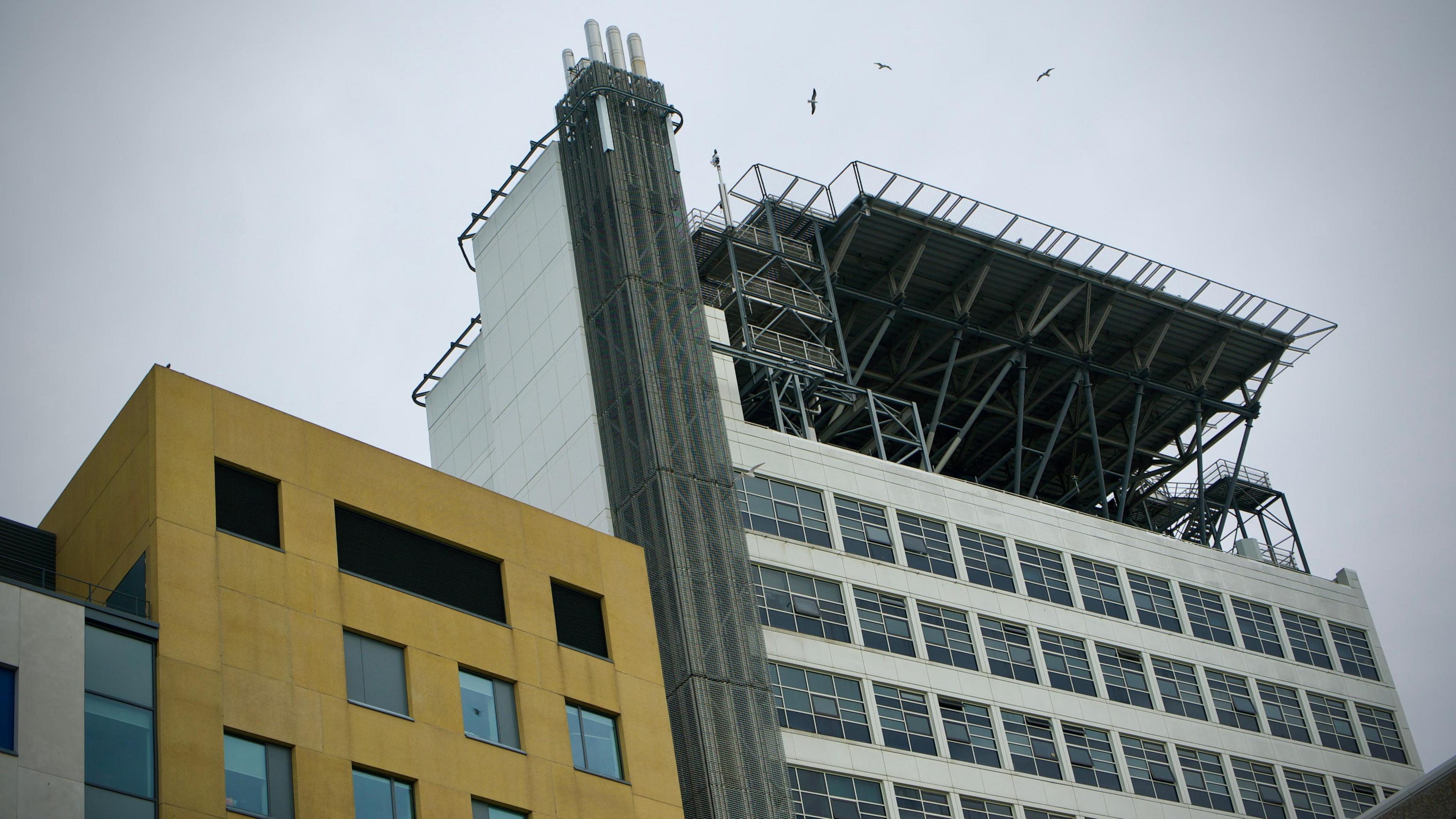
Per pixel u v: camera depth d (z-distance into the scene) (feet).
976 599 249.34
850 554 239.71
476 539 160.35
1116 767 246.27
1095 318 314.14
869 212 287.28
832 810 212.02
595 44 273.54
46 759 119.75
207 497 141.08
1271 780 263.70
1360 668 291.99
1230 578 287.07
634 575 173.68
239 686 133.39
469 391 265.95
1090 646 257.75
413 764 140.97
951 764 227.81
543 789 149.18
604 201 250.98
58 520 150.82
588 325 242.99
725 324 265.13
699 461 226.38
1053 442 300.40
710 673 203.62
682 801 182.91
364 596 146.92
